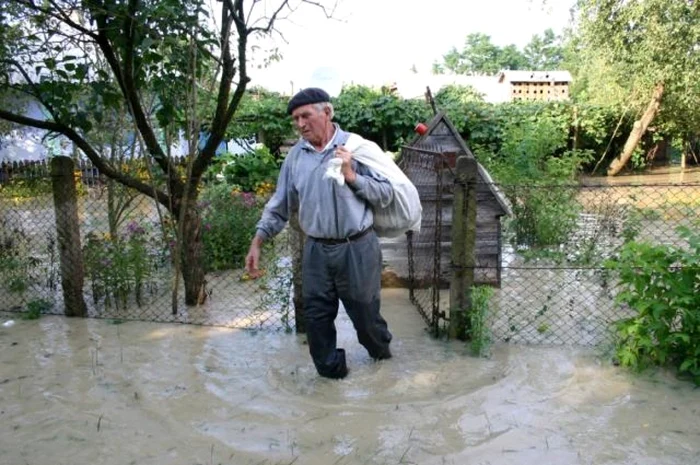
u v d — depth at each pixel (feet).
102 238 20.85
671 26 45.47
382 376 12.71
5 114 16.34
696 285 12.67
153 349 14.57
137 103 16.87
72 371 13.23
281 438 10.23
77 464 9.48
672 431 10.22
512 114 54.44
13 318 17.17
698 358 12.25
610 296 17.69
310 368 13.29
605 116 57.67
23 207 23.47
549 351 13.98
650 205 32.27
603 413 10.91
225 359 13.89
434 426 10.56
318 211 11.92
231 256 23.43
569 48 56.34
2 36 16.80
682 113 53.78
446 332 15.12
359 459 9.55
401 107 48.16
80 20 17.66
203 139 30.81
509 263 23.50
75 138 17.33
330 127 12.24
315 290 12.32
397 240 19.67
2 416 11.10
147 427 10.65
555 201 26.91
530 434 10.20
